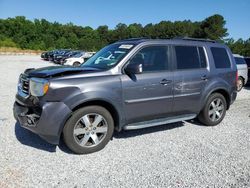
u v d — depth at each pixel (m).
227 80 6.84
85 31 106.06
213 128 6.68
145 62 5.46
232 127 6.82
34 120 4.62
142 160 4.75
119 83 5.04
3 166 4.32
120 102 5.09
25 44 84.94
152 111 5.56
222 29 81.50
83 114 4.79
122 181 4.04
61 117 4.56
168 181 4.09
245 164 4.74
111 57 5.47
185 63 6.05
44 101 4.52
